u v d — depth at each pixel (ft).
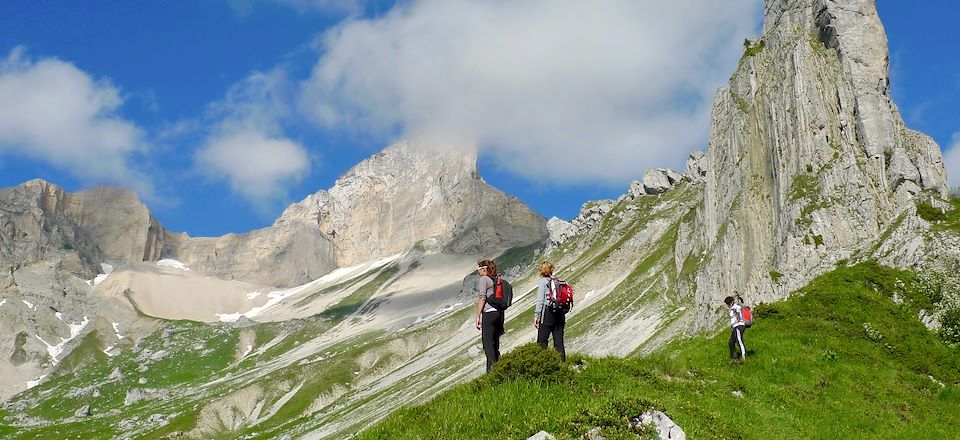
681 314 484.33
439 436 74.95
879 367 139.13
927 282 182.70
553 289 94.27
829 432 98.89
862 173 285.64
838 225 274.36
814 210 286.25
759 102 392.88
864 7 336.70
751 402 101.50
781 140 345.72
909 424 110.52
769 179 363.97
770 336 147.23
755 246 354.54
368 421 610.24
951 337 156.97
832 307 169.68
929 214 229.04
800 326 158.10
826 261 259.19
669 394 92.79
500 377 85.30
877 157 290.15
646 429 73.56
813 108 328.08
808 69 339.57
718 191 441.68
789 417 100.07
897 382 132.57
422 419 80.89
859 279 188.03
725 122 444.55
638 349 460.14
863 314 166.09
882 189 278.87
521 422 75.72
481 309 92.27
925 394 130.11
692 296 513.86
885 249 223.30
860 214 272.51
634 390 88.99
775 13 411.75
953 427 112.98
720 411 92.99
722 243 385.91
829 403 111.34
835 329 157.79
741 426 88.79
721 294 369.91
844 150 301.84
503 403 78.95
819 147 315.78
